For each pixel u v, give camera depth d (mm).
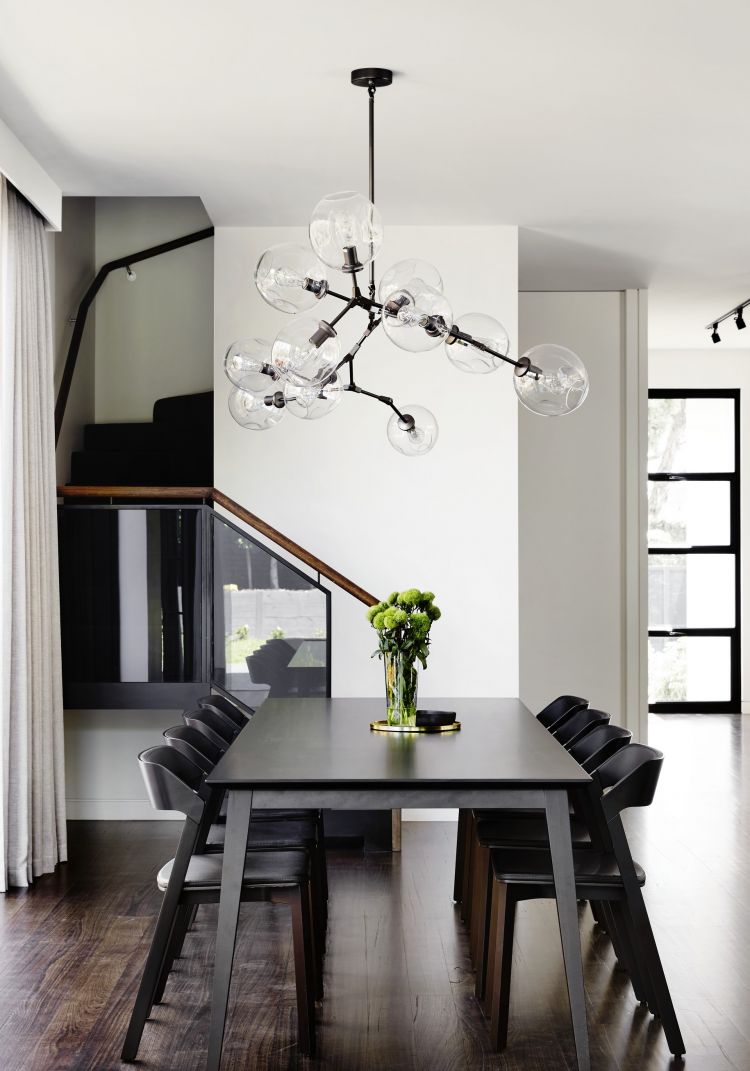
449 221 6223
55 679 5383
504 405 6344
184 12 3693
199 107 4516
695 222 6238
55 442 6328
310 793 3268
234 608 5555
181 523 5594
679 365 10711
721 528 10789
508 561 6340
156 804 3324
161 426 6957
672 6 3674
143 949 4195
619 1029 3535
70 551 5609
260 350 3969
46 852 5223
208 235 7023
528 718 4508
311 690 5512
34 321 5199
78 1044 3398
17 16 3715
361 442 6320
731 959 4148
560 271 7355
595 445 7898
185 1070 3234
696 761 8156
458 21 3770
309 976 3475
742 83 4312
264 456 6301
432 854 5652
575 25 3805
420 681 6320
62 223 6559
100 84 4277
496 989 3396
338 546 6312
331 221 3246
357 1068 3256
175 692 5559
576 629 7875
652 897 4887
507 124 4727
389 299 3475
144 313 7230
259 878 3338
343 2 3627
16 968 4004
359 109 4547
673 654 10789
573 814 4270
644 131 4824
